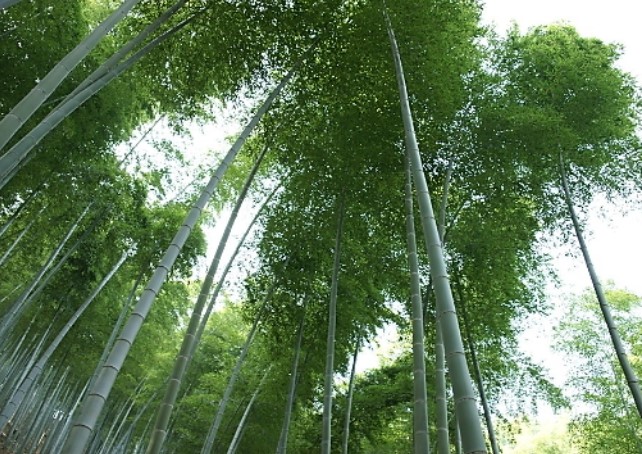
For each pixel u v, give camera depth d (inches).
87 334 432.1
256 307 326.0
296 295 310.0
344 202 263.6
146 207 365.7
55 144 282.8
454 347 95.0
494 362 311.9
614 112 243.8
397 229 269.6
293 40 237.9
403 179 253.8
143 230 347.6
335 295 234.8
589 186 260.1
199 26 242.4
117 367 113.7
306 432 423.2
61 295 381.7
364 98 242.5
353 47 229.3
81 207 331.6
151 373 502.6
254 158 311.7
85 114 274.5
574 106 248.7
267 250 301.9
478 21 265.3
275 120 265.1
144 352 448.5
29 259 415.8
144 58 254.7
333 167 257.3
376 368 442.3
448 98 228.4
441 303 104.1
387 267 298.5
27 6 253.4
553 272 296.2
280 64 245.6
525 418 328.8
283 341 333.4
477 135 242.8
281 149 281.3
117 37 281.9
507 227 266.2
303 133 264.2
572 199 260.4
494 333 295.1
